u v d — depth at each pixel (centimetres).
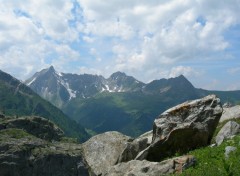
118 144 3203
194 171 2153
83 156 3312
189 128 2872
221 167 2100
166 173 2269
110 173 2603
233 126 3047
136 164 2522
